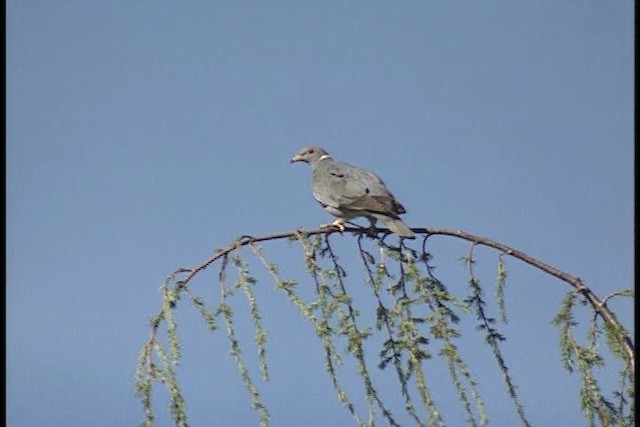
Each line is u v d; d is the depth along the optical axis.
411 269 11.69
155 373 10.73
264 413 10.82
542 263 12.03
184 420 10.69
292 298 11.10
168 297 10.97
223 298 11.12
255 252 11.37
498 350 11.89
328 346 10.98
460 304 11.45
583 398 11.20
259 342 10.95
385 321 11.52
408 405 11.01
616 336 11.33
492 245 12.30
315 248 12.09
